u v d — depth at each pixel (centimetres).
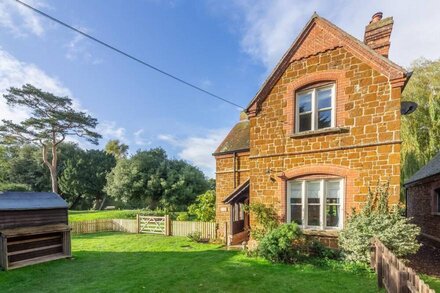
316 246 927
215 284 729
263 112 1173
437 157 1579
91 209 5134
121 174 3312
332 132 982
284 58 1118
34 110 3634
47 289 741
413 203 1738
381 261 654
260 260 959
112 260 1097
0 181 3953
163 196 3225
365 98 926
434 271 814
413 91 1881
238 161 1602
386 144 876
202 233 1667
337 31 993
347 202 934
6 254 948
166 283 753
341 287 667
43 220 1107
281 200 1084
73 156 5109
